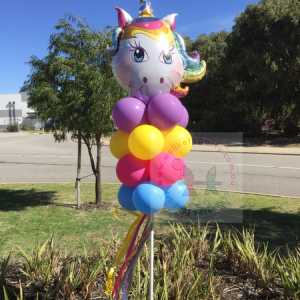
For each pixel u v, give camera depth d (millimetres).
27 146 21906
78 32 5668
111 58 5566
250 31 22156
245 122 26656
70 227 5312
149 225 2535
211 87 28562
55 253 3891
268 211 6285
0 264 3607
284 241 4715
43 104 5426
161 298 2781
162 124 2396
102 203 6832
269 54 21078
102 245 4477
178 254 3557
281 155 16438
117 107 2477
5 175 10828
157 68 2477
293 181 9555
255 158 15070
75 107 5312
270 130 26500
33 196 7637
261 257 3645
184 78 2861
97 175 6676
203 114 28172
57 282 3352
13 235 4926
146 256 3492
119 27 2715
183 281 3121
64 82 5516
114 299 2592
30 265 3566
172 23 2781
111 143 2711
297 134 24266
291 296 3104
